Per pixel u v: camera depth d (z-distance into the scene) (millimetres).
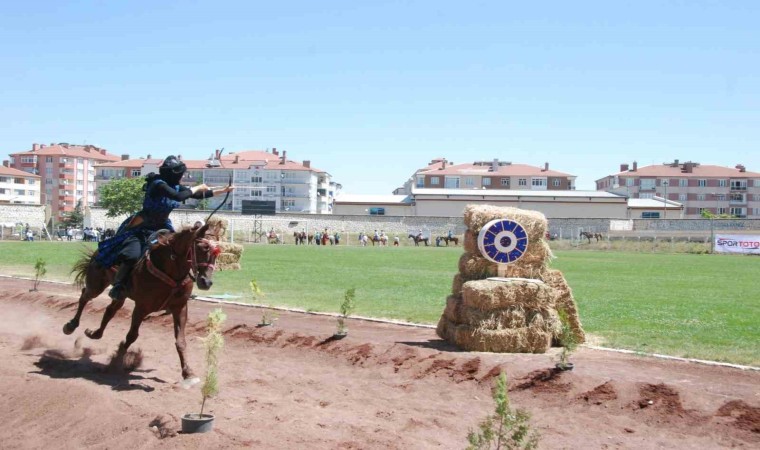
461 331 12945
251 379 11539
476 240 13883
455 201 109250
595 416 9469
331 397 10523
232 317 17516
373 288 25609
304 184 144875
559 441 8523
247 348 14266
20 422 9477
